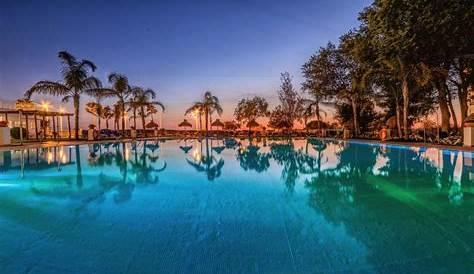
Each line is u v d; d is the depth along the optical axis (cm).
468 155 1216
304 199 604
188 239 398
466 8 1562
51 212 518
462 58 1911
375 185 730
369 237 406
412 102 2758
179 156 1430
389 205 555
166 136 3691
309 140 2680
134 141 2528
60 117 3012
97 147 1875
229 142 2506
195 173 939
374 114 3250
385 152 1470
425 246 377
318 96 3108
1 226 449
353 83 2456
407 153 1393
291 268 324
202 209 534
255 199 607
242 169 1019
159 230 430
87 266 328
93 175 895
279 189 699
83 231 427
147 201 592
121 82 2872
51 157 1330
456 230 428
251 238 402
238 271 319
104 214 504
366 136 2681
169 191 683
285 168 1037
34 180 816
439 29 1614
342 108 3322
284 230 432
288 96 4094
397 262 334
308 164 1123
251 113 5050
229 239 399
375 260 340
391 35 1781
